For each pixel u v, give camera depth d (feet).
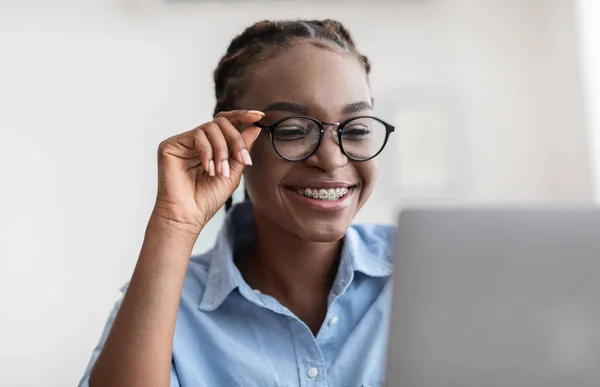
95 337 5.98
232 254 2.62
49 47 6.07
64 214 6.02
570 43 6.49
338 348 2.42
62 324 5.96
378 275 2.50
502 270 1.33
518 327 1.31
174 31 6.22
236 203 2.76
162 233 2.12
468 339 1.32
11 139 6.00
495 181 6.61
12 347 5.90
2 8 6.02
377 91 6.56
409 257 1.37
